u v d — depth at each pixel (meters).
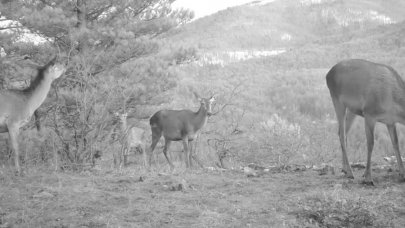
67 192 5.86
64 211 5.11
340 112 7.29
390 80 6.55
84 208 5.22
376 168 8.05
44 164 8.24
